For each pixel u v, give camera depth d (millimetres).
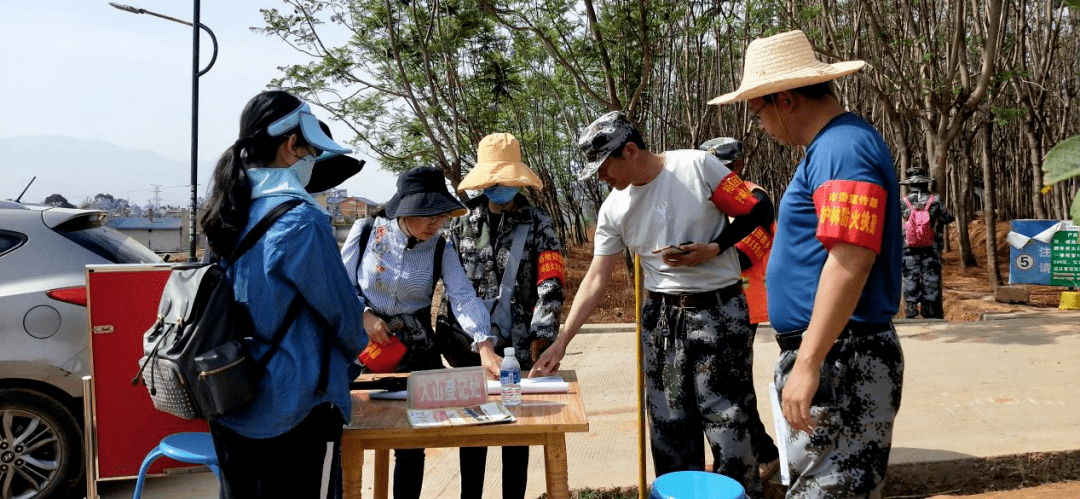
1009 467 4344
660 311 3615
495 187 4059
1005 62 16703
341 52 14383
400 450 3961
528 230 4148
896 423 5008
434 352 3873
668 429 3645
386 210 3830
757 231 3891
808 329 2340
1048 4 17516
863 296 2422
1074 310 10281
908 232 11453
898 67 13477
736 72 17859
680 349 3551
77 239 5371
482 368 3195
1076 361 6391
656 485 3074
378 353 3666
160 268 4559
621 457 4789
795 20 13875
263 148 2561
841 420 2459
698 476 3131
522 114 21203
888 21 16000
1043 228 13297
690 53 17719
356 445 2941
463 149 15500
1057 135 22078
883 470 2467
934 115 13500
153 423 4559
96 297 4500
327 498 2588
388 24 13250
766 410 5543
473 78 15711
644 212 3592
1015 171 27750
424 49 13281
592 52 12914
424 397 3131
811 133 2576
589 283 3803
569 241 35406
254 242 2469
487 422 2904
